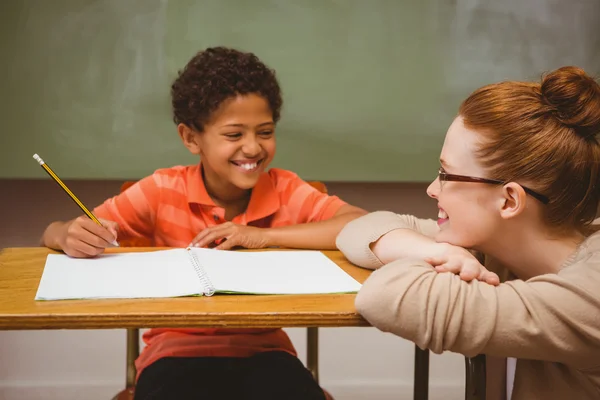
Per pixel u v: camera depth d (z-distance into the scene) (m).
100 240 1.00
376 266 0.97
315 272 0.94
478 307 0.72
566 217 0.82
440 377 2.10
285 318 0.74
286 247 1.18
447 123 1.83
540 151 0.79
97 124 1.74
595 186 0.81
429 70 1.81
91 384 1.99
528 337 0.72
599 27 1.81
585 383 0.82
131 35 1.73
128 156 1.76
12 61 1.70
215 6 1.75
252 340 1.19
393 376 2.10
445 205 0.85
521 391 0.86
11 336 1.96
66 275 0.89
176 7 1.73
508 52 1.82
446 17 1.80
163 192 1.36
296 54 1.78
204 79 1.29
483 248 0.86
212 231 1.15
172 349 1.15
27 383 1.97
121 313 0.73
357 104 1.81
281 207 1.40
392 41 1.80
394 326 0.74
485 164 0.81
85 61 1.72
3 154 1.72
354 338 2.07
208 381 1.07
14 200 1.83
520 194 0.79
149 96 1.75
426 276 0.75
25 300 0.78
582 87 0.80
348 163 1.83
